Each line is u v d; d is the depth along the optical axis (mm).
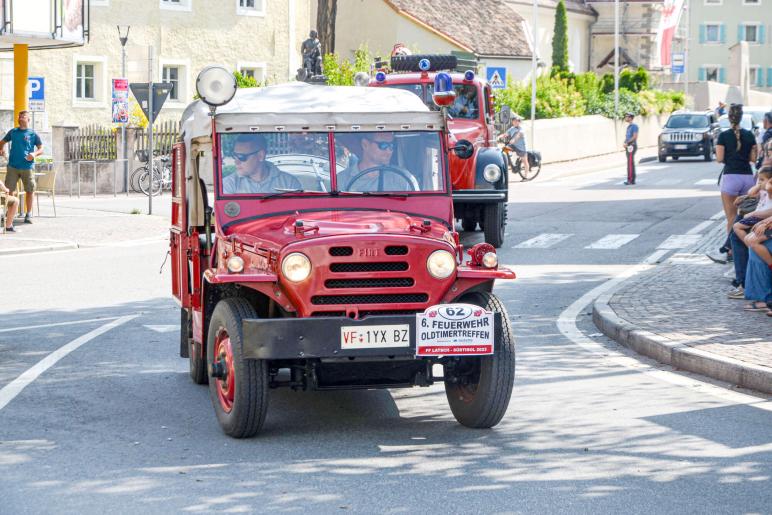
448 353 10469
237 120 11828
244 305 10773
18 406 12242
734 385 13195
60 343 16078
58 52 54688
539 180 52094
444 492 9047
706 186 46188
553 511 8555
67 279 22828
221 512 8562
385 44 79000
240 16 61906
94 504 8773
